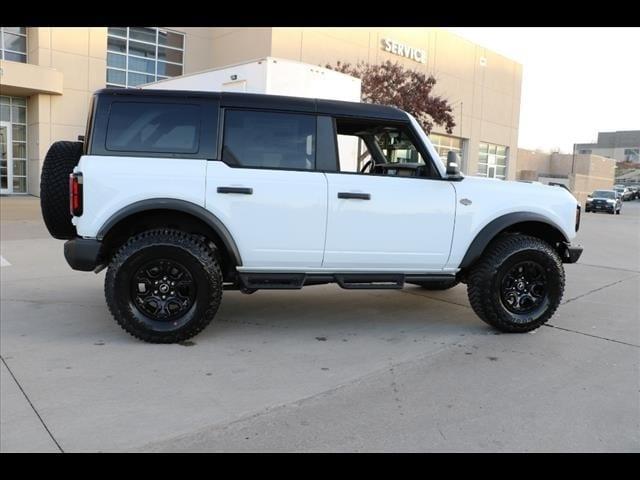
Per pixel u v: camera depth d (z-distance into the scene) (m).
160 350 4.63
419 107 19.17
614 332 5.41
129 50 20.09
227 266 5.08
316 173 4.88
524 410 3.61
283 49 20.22
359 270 5.06
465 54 29.33
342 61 22.28
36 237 10.73
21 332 5.04
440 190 5.09
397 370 4.29
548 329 5.48
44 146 18.48
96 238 4.61
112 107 4.68
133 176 4.59
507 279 5.21
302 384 3.98
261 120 4.84
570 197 5.50
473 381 4.09
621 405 3.70
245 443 3.14
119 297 4.64
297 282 4.94
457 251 5.14
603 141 121.38
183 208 4.61
